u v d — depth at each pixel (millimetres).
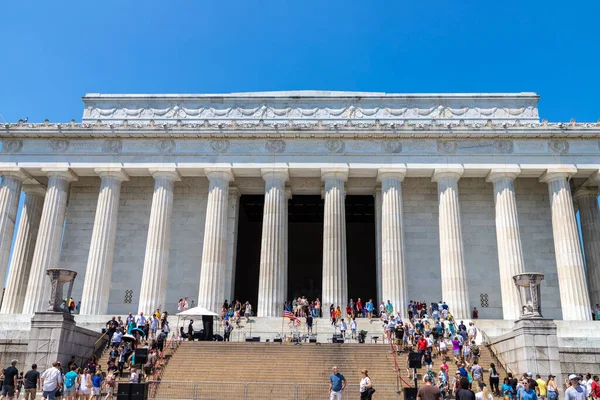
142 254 52719
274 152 48875
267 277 46031
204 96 55938
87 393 26375
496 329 41656
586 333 40219
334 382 23219
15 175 49562
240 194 55312
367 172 49031
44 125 49312
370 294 66375
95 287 46219
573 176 49531
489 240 51719
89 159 49250
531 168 47594
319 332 41281
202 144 49406
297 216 68750
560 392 27531
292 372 30828
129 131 49094
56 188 49031
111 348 34156
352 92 56031
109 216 48438
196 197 53906
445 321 41281
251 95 56438
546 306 49688
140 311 45531
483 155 48125
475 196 52906
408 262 51500
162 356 32719
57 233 48344
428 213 52688
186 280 51781
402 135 48406
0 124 49250
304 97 55125
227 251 51219
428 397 15711
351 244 68062
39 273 46750
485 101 54688
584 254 51812
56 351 29250
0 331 34375
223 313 44281
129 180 54438
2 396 23797
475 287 50531
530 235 51656
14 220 49156
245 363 32031
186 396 27891
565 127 47500
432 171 48562
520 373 28938
